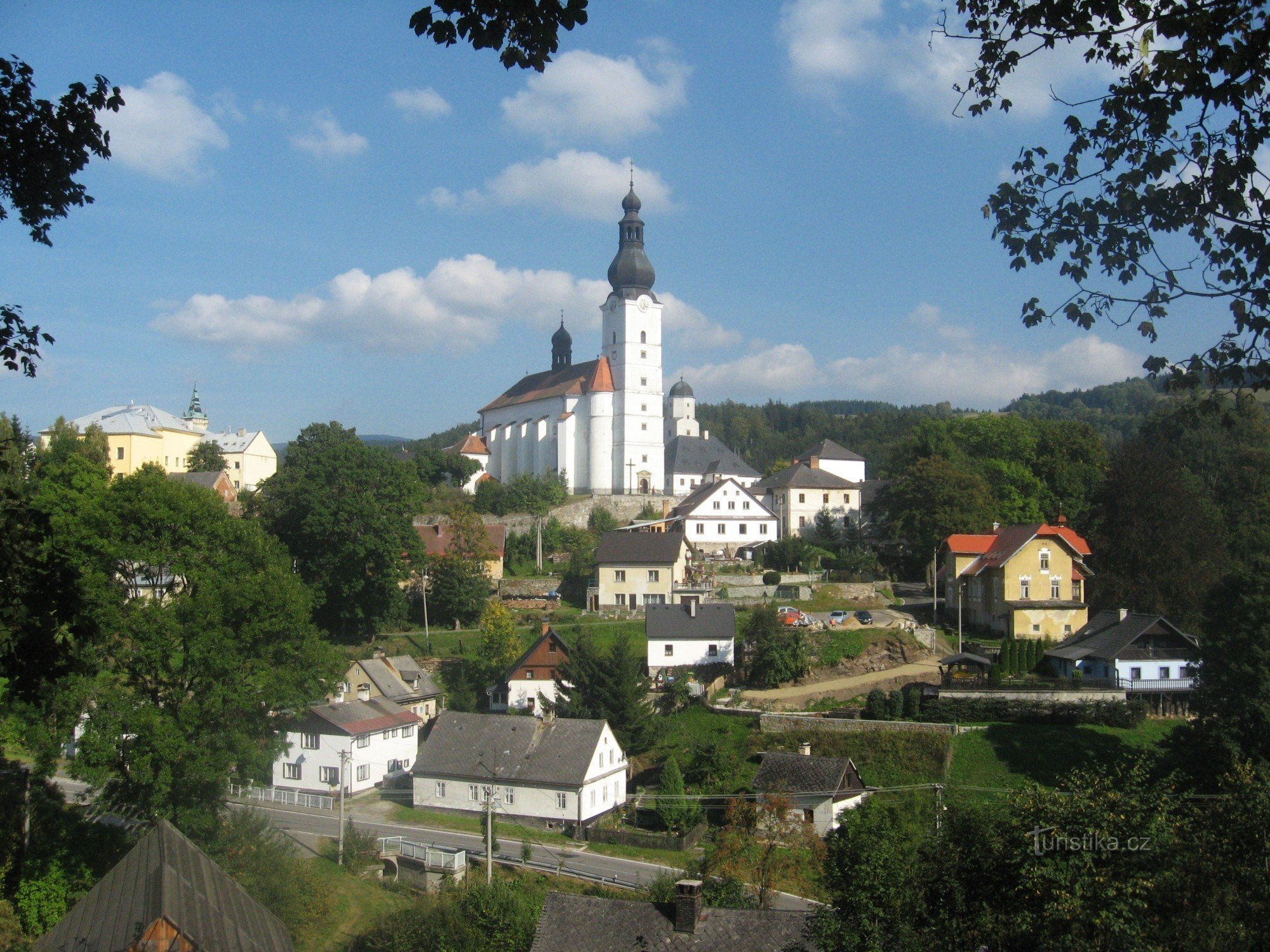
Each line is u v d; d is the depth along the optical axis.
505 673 80.56
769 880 46.38
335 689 54.25
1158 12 13.52
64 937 26.92
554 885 49.00
